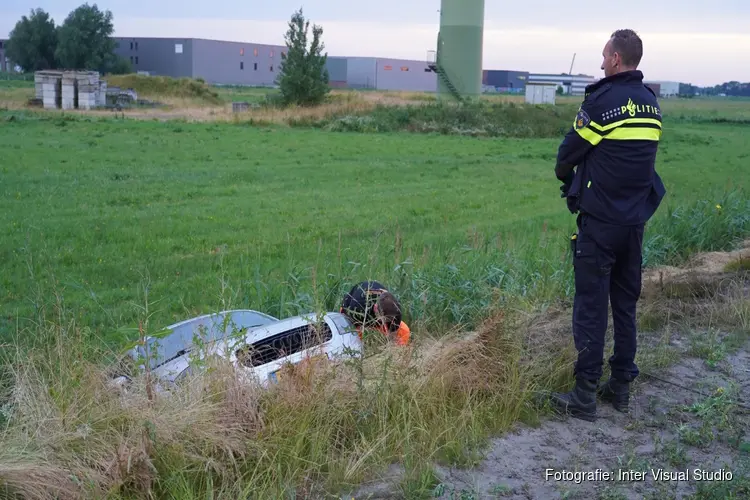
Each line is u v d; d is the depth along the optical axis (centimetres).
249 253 1322
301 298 724
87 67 9994
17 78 8981
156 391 362
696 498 327
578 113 409
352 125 4312
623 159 397
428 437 371
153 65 10662
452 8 5684
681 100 13000
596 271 409
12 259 1196
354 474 339
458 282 720
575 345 428
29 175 2141
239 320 554
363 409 380
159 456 322
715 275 739
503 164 3022
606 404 437
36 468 298
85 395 352
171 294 1020
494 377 427
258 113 4475
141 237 1441
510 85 13775
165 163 2570
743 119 6738
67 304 880
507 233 1393
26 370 375
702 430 389
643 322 571
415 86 11675
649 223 1085
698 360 501
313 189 2186
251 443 341
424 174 2639
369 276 778
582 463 363
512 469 357
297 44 5047
